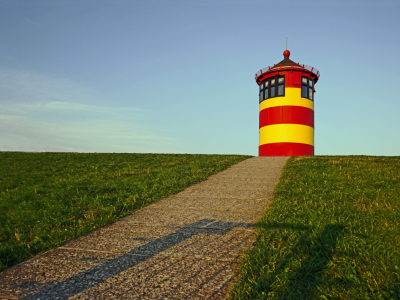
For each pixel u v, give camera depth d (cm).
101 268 413
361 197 721
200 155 1978
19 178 1175
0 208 747
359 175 1000
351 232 483
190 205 743
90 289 357
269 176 1104
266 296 329
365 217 570
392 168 1113
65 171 1344
